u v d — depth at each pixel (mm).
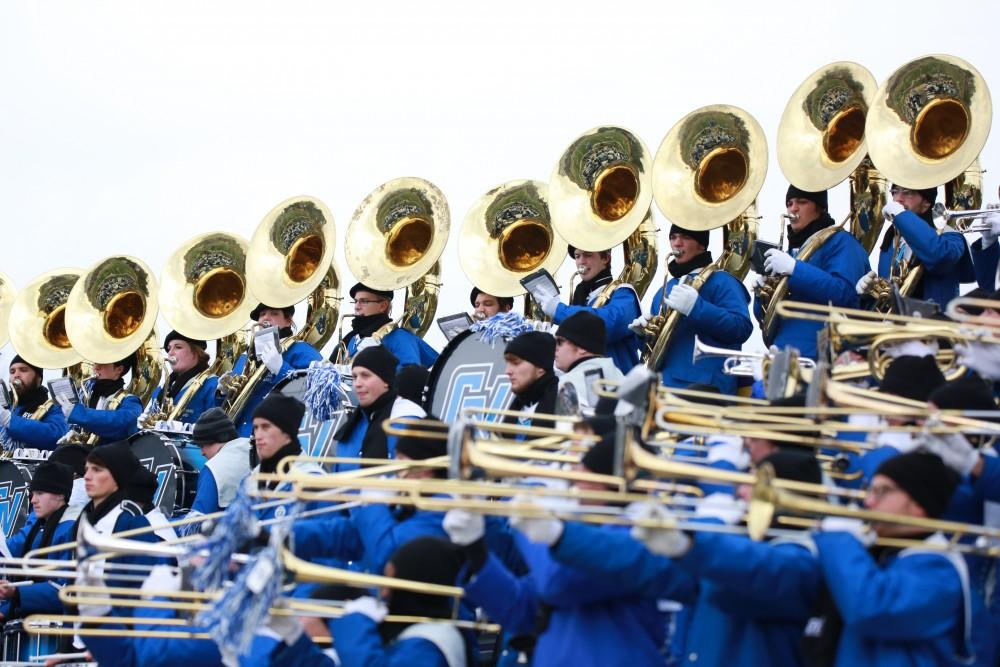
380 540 10008
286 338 18250
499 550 9836
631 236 15859
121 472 13477
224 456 14656
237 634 8164
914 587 7359
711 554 7520
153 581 9695
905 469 7750
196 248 19656
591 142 16094
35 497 15031
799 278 14188
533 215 16734
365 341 16625
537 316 16719
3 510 18719
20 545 15836
